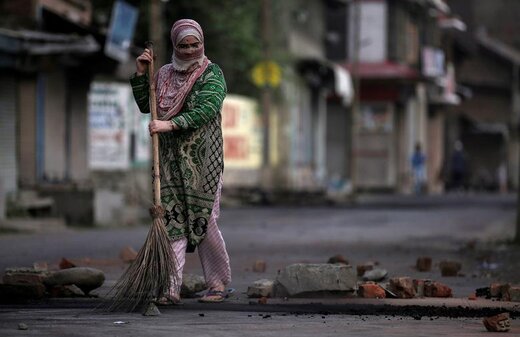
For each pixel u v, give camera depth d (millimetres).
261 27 65188
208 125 13625
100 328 11430
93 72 43688
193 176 13508
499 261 22328
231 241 27656
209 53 58750
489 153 126688
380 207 52250
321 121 84562
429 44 105688
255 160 62000
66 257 22000
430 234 31641
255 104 62125
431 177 107125
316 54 84188
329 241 28000
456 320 12586
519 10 141500
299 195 57969
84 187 36250
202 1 57312
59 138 42344
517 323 12406
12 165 37812
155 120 13312
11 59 35219
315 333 11258
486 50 128000
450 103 107500
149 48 13695
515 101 126688
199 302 13883
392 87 87938
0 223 31156
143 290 12945
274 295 14648
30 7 39594
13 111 37969
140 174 49312
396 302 14320
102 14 52375
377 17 91250
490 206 54719
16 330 11234
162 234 13117
